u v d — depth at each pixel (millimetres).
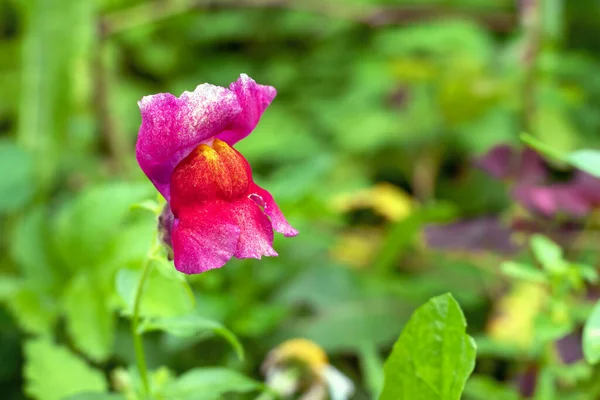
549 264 374
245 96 310
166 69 893
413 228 495
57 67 590
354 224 625
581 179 449
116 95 699
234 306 440
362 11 689
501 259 489
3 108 701
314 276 492
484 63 677
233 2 656
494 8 827
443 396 327
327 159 505
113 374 424
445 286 490
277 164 706
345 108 762
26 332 447
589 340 315
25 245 448
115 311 429
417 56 823
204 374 350
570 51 863
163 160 303
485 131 672
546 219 451
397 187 700
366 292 482
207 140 308
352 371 451
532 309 436
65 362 380
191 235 301
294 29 916
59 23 589
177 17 890
